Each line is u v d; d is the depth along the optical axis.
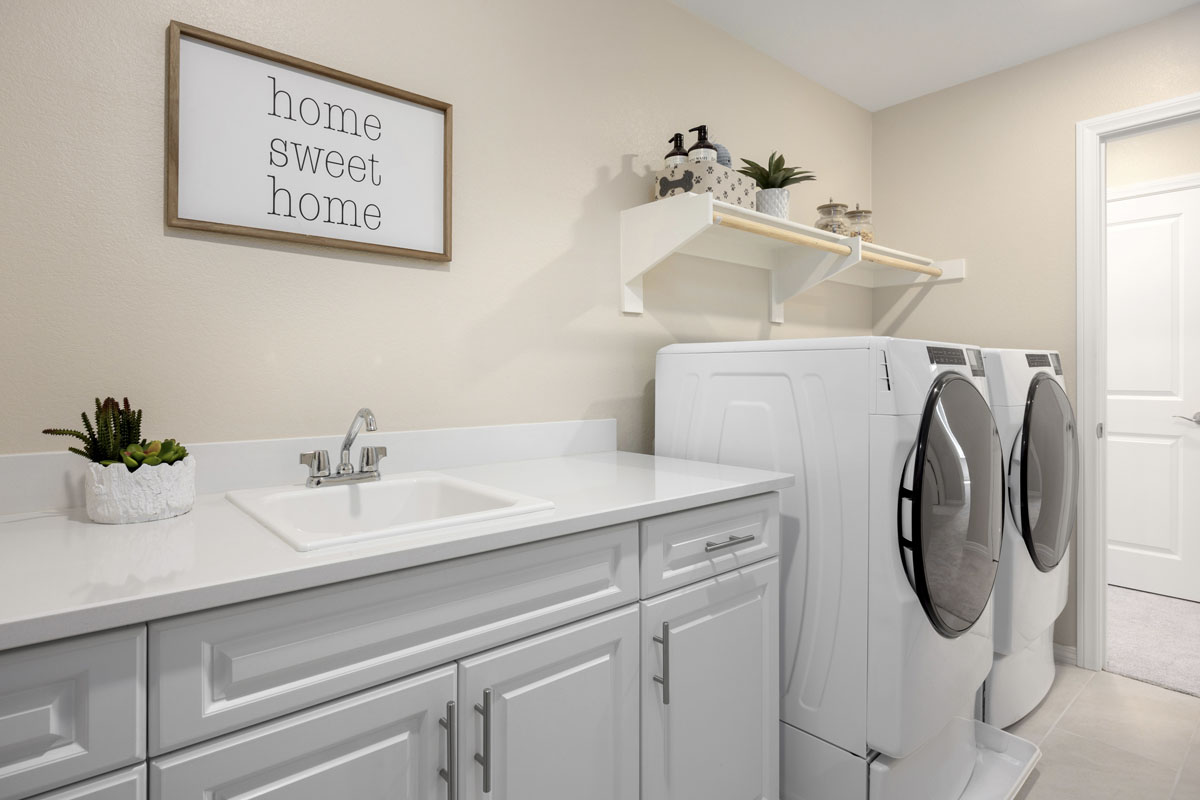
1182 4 2.20
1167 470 3.13
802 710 1.57
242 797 0.77
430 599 0.92
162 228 1.23
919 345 1.50
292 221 1.37
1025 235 2.61
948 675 1.54
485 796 0.98
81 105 1.15
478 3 1.69
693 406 1.82
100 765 0.68
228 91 1.29
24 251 1.10
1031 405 1.94
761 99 2.51
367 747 0.88
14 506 1.08
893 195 3.01
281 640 0.80
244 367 1.33
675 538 1.26
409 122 1.54
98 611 0.66
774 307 2.52
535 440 1.79
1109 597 3.14
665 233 1.90
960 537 1.52
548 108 1.84
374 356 1.51
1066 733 1.99
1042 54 2.54
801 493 1.57
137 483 1.02
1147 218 3.15
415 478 1.42
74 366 1.15
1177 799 1.67
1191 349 3.05
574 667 1.10
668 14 2.17
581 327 1.92
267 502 1.18
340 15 1.45
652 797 1.22
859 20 2.30
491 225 1.71
